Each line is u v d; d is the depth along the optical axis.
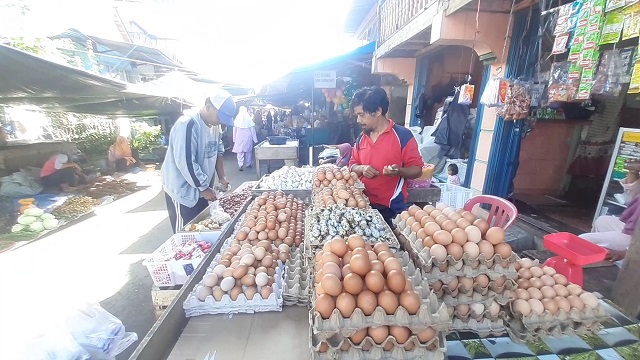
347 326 0.97
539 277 1.47
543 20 2.85
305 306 1.43
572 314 1.31
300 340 1.23
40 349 1.56
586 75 2.09
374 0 8.42
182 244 2.58
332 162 5.46
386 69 6.77
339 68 8.34
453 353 1.23
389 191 2.50
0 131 6.47
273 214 2.18
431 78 6.36
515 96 2.97
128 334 2.00
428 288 1.16
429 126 5.91
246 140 9.21
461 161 4.81
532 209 4.26
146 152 10.88
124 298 3.17
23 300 2.00
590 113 4.40
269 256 1.67
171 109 9.49
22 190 5.99
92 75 4.89
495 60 3.49
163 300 2.30
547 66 3.12
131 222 5.40
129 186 7.69
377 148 2.43
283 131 11.27
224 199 3.71
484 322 1.33
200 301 1.38
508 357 1.21
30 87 4.50
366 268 1.05
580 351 1.23
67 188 6.82
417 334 1.00
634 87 1.60
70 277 3.58
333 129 9.23
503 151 3.67
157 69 13.03
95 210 6.07
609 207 3.11
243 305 1.38
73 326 1.78
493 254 1.28
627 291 1.78
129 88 5.85
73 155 8.11
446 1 3.14
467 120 4.92
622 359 1.19
